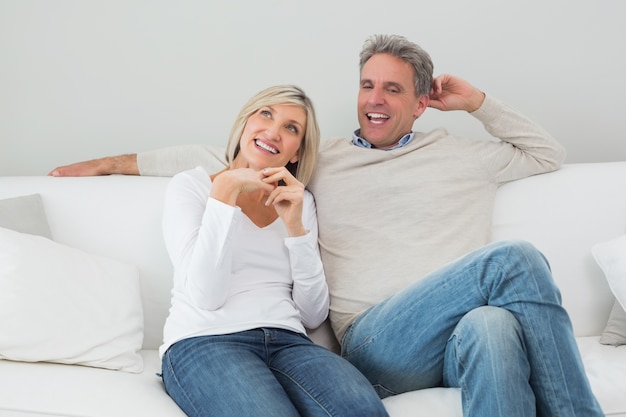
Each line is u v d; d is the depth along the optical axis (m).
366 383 1.50
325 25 2.51
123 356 1.73
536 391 1.46
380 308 1.77
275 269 1.79
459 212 2.01
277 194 1.71
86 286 1.77
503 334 1.43
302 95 1.90
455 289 1.58
